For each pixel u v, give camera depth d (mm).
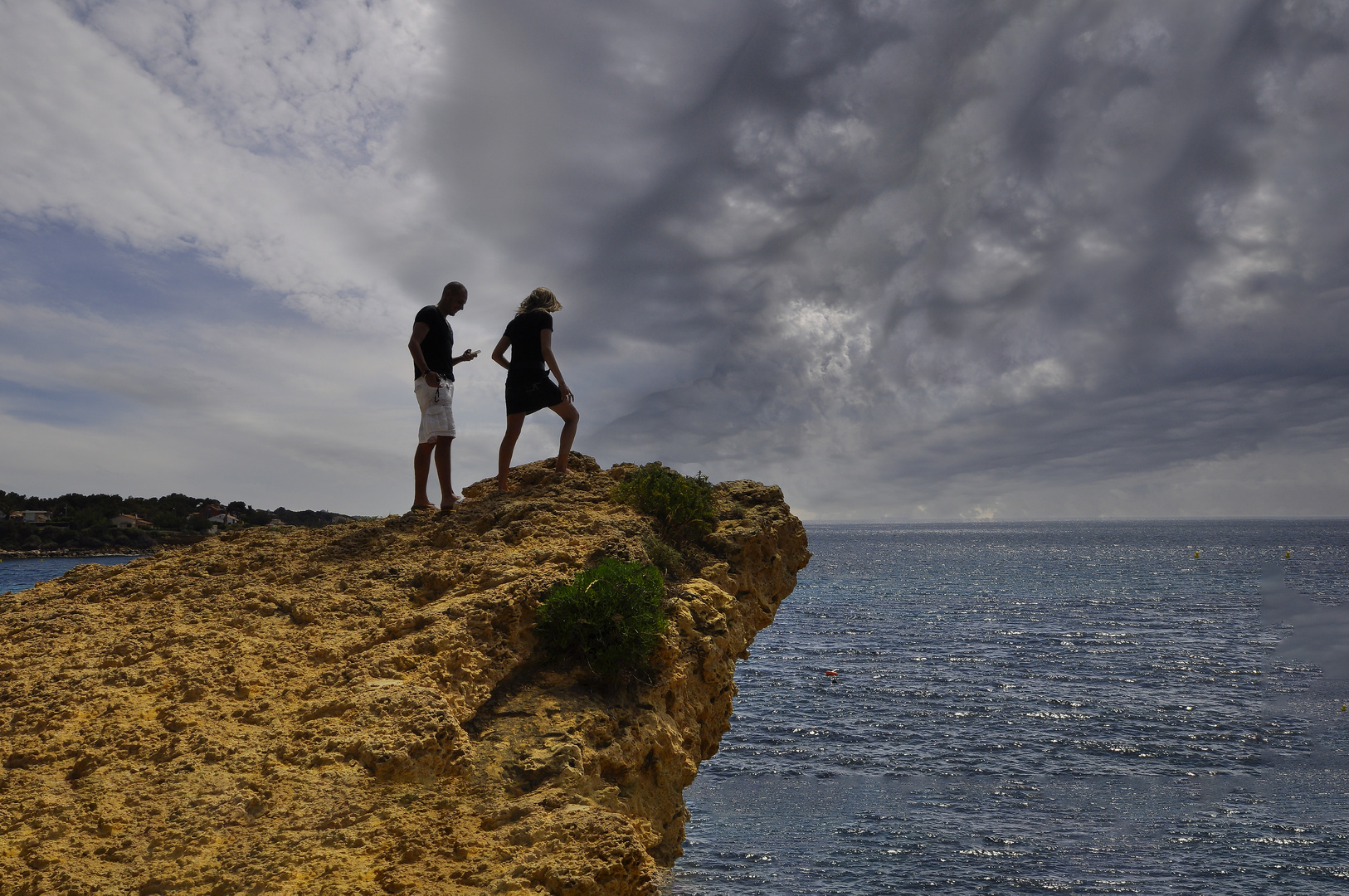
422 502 11414
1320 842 29203
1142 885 25891
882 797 33625
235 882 4461
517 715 7133
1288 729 43844
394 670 6699
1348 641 71812
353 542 10102
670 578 10461
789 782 35438
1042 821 31266
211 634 7570
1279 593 113312
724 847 28500
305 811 5066
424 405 11016
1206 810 32469
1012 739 42031
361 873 4664
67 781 5445
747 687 54375
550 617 7840
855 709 48125
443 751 5895
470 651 7172
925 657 66062
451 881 4742
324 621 7824
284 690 6504
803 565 13727
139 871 4535
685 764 8703
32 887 4391
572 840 5121
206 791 5207
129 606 8570
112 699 6406
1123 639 75312
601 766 7262
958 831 30094
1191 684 55156
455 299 11164
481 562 8812
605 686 7992
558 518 10273
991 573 166625
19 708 6320
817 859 27562
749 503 13242
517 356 11891
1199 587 126312
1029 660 64750
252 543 10688
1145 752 40000
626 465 13359
